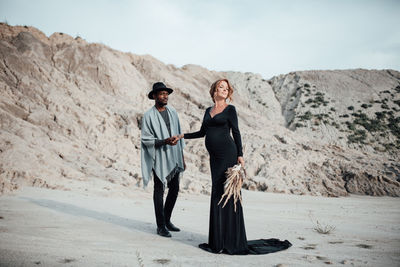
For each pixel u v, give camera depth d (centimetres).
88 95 2389
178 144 438
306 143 3053
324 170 1991
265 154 2061
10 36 3048
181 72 4638
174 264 258
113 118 2072
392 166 2091
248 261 283
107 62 3058
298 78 9231
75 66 2961
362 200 1481
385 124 7269
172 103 3525
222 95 372
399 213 876
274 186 1588
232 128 368
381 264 281
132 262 256
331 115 7588
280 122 7712
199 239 382
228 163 355
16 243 285
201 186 1259
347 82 8912
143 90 3328
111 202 690
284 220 615
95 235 355
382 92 8419
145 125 427
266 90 8856
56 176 906
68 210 522
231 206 334
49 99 1579
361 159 2366
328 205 1101
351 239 410
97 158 1331
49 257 252
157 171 410
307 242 381
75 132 1484
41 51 2986
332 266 270
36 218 428
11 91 1511
